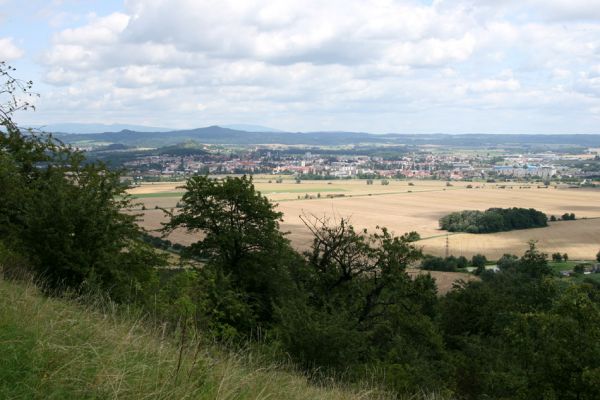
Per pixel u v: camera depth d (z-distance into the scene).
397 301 31.48
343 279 31.08
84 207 12.43
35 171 19.19
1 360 4.01
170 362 5.12
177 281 15.65
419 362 23.17
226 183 27.25
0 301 5.81
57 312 5.99
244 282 25.70
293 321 14.60
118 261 12.59
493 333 39.81
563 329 17.62
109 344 5.32
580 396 16.52
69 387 3.96
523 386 18.50
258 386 5.79
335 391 7.63
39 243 11.59
